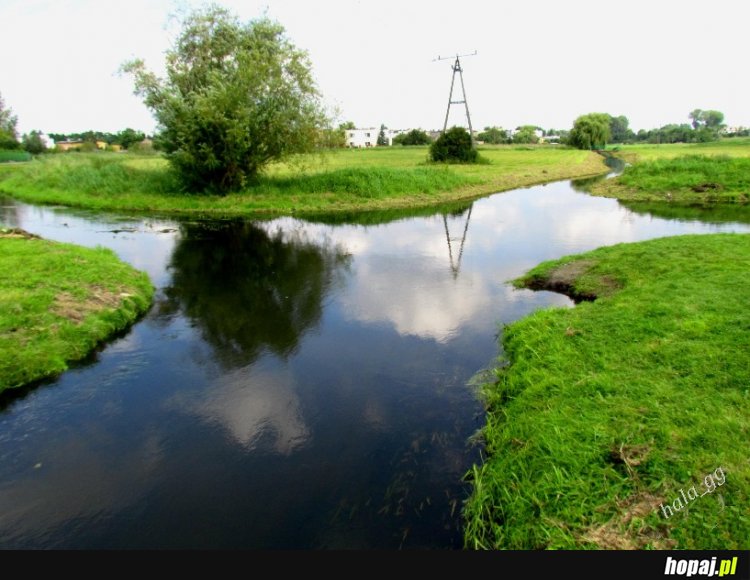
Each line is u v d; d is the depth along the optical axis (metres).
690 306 7.07
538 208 23.25
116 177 26.39
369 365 7.35
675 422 4.54
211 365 7.46
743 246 10.66
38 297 8.41
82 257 11.20
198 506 4.62
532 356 6.70
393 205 24.06
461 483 4.79
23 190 27.89
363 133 108.50
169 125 21.84
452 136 45.47
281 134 23.25
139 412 6.23
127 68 21.73
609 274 10.12
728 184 24.83
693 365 5.45
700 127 125.19
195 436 5.71
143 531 4.37
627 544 3.52
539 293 10.28
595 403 5.11
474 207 23.86
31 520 4.51
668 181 26.39
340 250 15.21
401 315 9.40
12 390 6.65
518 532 3.89
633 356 5.97
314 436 5.64
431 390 6.56
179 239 16.78
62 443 5.62
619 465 4.18
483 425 5.73
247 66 21.66
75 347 7.68
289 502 4.64
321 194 24.61
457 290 10.83
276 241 16.59
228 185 24.23
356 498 4.64
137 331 8.77
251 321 9.23
